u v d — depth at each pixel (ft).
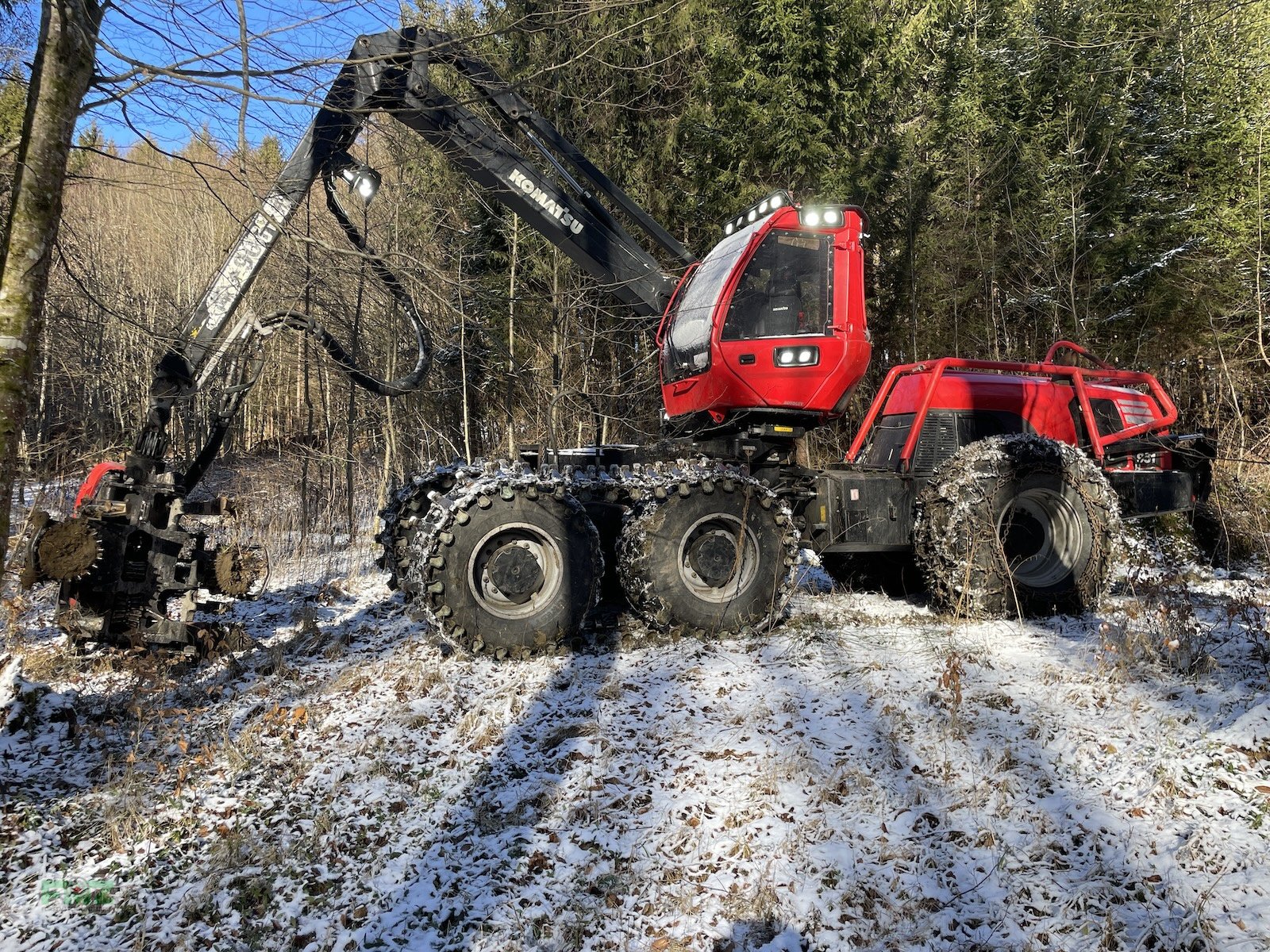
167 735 12.92
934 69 50.06
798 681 13.51
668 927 8.04
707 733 11.79
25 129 9.07
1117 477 19.94
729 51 42.70
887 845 9.03
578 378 40.50
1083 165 42.88
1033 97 46.60
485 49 32.99
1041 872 8.45
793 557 16.46
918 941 7.62
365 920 8.39
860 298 17.75
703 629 15.81
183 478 16.35
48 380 45.98
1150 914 7.71
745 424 17.74
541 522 15.16
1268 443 28.78
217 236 65.21
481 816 9.98
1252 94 41.98
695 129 41.98
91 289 30.60
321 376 42.14
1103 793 9.73
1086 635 15.72
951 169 46.78
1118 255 41.91
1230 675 12.78
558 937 7.95
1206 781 9.66
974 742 11.11
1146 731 11.05
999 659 14.28
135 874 9.29
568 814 9.95
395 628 18.95
